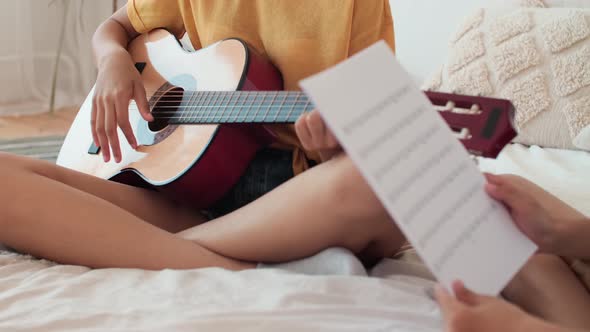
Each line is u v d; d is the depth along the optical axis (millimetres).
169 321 754
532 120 1826
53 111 3479
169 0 1589
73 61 3590
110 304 832
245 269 1024
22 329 759
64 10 3480
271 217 996
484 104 796
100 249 982
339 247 983
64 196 986
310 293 824
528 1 2061
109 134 1322
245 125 1267
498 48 1929
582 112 1764
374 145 626
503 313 621
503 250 677
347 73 639
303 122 922
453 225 653
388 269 1028
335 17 1313
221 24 1462
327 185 940
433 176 650
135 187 1309
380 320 783
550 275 901
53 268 952
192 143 1294
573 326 828
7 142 2941
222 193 1309
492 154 778
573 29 1841
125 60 1443
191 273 921
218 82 1365
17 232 980
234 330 744
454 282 634
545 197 955
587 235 811
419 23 2570
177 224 1313
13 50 3422
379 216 942
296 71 1356
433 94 834
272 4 1363
